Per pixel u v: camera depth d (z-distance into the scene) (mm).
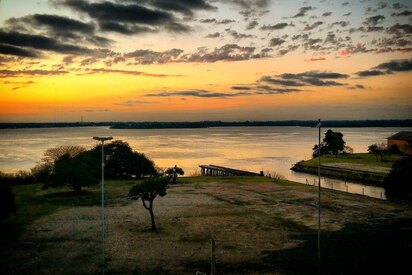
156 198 49188
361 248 28344
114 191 55281
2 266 24906
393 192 44031
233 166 99375
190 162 106875
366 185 67500
